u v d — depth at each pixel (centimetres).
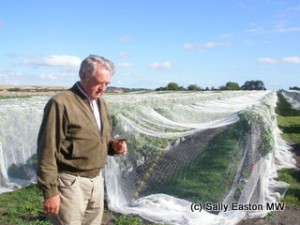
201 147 393
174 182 371
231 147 366
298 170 509
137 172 374
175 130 414
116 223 308
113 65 169
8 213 326
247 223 320
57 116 160
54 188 160
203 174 372
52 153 160
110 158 358
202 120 630
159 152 388
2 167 412
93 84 164
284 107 1939
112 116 384
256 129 342
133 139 380
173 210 332
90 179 172
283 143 686
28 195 386
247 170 341
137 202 349
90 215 181
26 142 437
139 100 626
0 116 420
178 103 670
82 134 164
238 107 732
